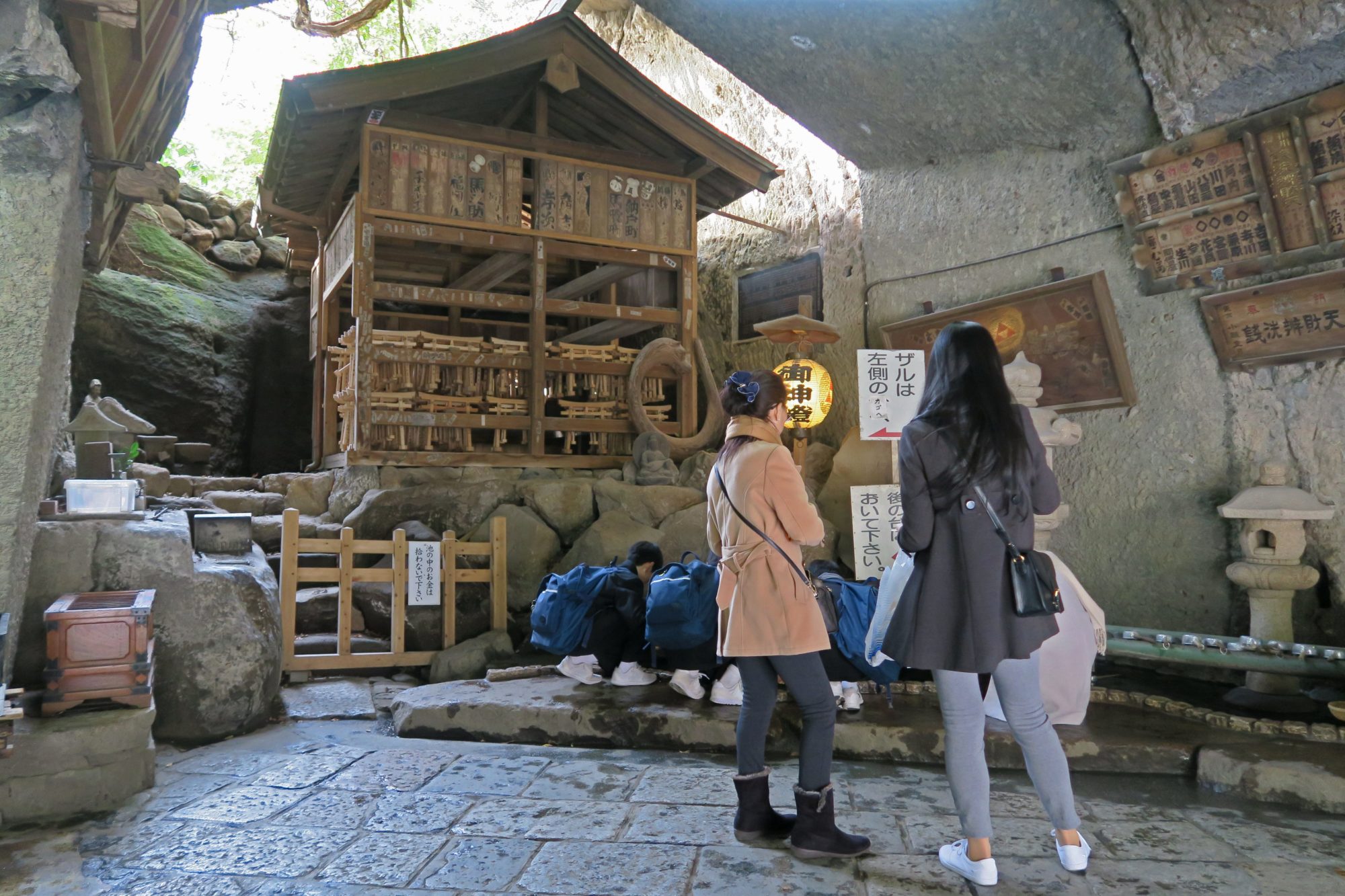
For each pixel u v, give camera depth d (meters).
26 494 3.66
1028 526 2.77
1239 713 4.47
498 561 6.29
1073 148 6.18
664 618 4.50
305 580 5.69
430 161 7.60
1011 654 2.69
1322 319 4.82
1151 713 4.51
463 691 4.92
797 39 6.43
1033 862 2.93
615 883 2.79
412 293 7.47
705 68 10.66
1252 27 4.58
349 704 5.19
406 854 3.02
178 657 4.37
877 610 3.08
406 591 5.91
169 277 10.77
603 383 8.34
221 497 7.41
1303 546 4.65
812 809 2.98
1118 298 5.88
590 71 7.84
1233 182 5.07
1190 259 5.38
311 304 10.45
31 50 3.10
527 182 8.14
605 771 3.94
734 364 10.24
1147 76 5.23
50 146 3.52
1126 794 3.69
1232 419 5.34
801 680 3.00
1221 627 5.37
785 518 3.02
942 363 2.89
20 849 3.07
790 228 9.62
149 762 3.67
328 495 7.76
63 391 5.43
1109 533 5.93
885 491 4.88
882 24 5.90
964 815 2.80
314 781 3.79
